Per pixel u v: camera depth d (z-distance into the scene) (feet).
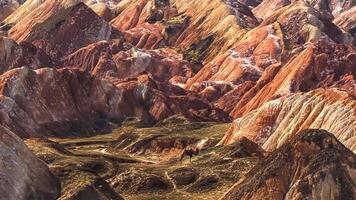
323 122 369.30
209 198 277.85
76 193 253.03
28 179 265.75
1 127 272.92
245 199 233.55
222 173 306.96
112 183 309.83
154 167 339.98
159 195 291.38
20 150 272.72
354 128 345.72
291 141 241.55
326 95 390.63
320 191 219.82
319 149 233.96
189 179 305.73
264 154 348.38
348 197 218.18
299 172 229.86
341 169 225.15
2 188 252.62
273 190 229.04
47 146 368.89
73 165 306.76
